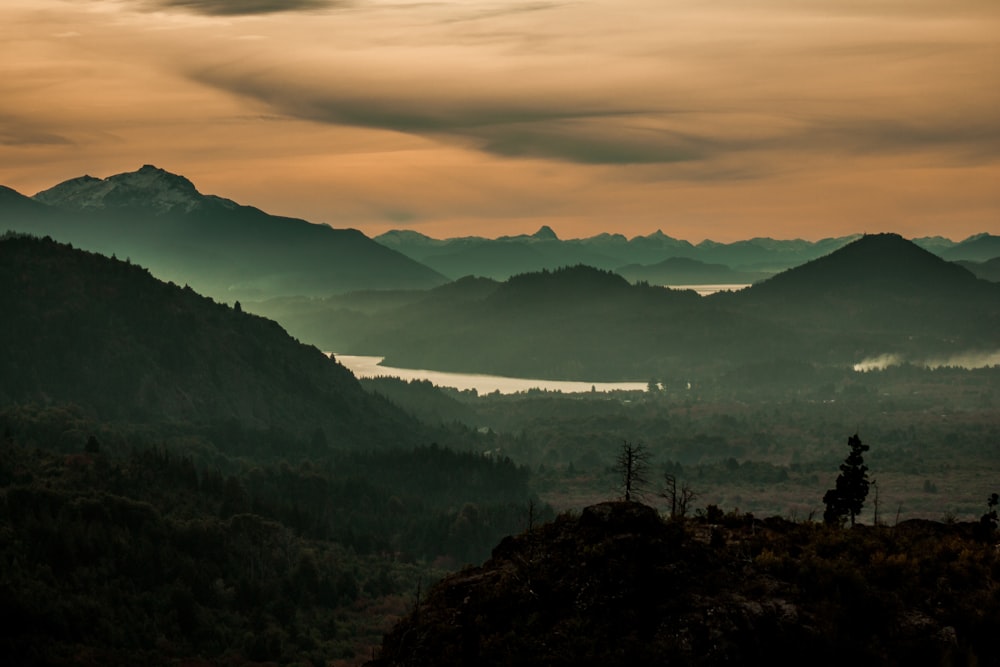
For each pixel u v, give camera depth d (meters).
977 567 69.62
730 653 62.34
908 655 62.38
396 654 68.38
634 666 61.94
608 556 68.19
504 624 66.75
